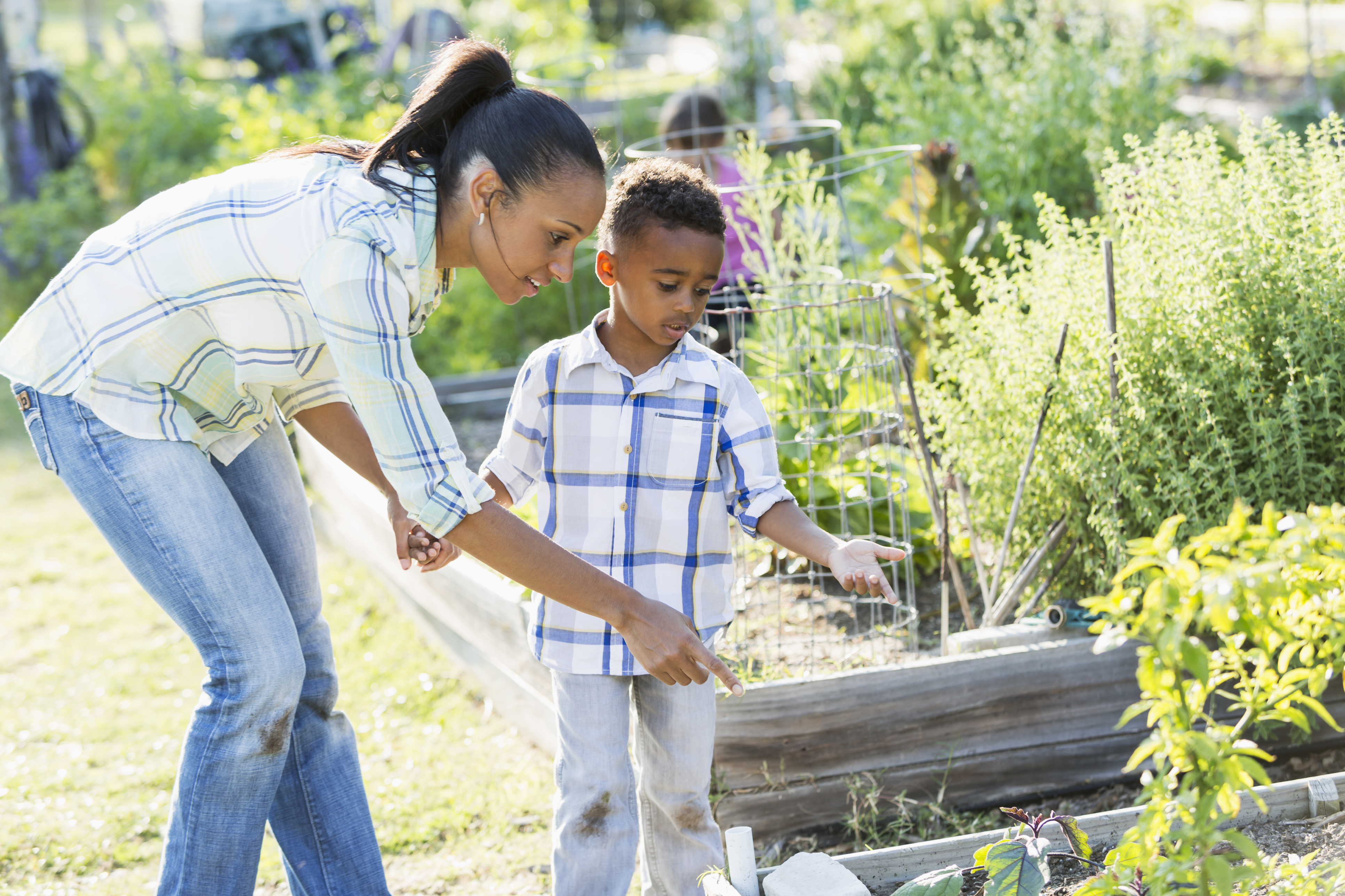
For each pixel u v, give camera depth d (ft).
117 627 13.42
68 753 10.64
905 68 23.66
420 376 5.63
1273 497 8.11
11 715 11.42
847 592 11.24
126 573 15.01
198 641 6.24
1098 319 8.72
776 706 8.21
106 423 6.08
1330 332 8.16
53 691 11.90
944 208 13.23
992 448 9.28
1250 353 8.23
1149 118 16.01
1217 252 8.43
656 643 5.62
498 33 33.83
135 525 6.12
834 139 21.26
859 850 8.18
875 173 17.51
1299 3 35.78
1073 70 16.39
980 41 25.31
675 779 6.99
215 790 6.25
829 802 8.42
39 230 27.45
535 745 10.26
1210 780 4.58
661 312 6.64
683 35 50.39
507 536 5.56
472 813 9.35
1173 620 4.25
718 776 8.23
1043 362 8.87
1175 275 8.61
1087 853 6.01
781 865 7.48
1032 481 9.25
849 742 8.36
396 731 10.75
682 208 6.46
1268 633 4.44
